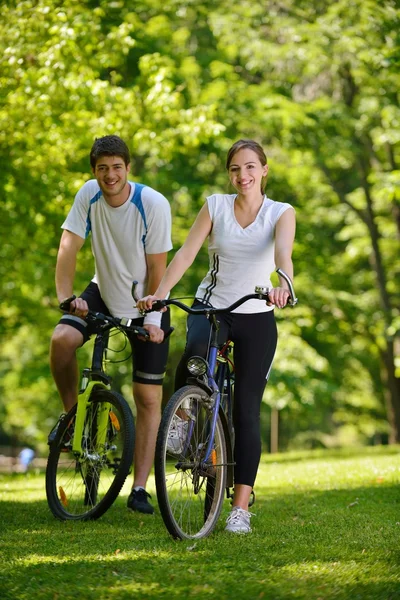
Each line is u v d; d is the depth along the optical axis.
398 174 24.81
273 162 32.62
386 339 35.19
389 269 39.09
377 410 51.16
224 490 8.46
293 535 8.41
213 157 31.66
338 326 37.31
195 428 8.19
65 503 9.61
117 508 10.42
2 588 6.30
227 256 8.66
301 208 34.75
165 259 10.01
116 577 6.54
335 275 38.12
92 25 19.56
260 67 30.70
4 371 49.06
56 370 9.96
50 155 21.78
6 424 62.78
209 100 28.88
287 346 36.34
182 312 31.39
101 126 20.83
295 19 30.05
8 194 23.28
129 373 35.94
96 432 9.35
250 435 8.60
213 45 31.84
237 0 30.59
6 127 19.95
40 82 18.91
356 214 36.97
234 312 8.66
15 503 11.27
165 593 6.10
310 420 54.94
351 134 32.31
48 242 26.81
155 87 21.08
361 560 7.11
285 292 7.77
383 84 27.92
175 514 8.67
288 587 6.22
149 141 21.64
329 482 14.52
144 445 10.32
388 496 11.95
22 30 18.83
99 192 9.84
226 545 7.75
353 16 27.45
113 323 9.30
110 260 9.98
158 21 28.09
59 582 6.46
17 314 35.22
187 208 31.22
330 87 31.98
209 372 8.34
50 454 9.60
